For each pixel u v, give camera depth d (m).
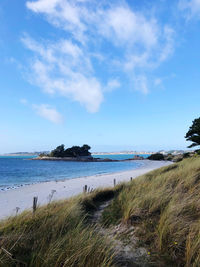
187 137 26.56
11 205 11.88
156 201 4.99
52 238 3.26
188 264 2.56
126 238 3.63
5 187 20.89
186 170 8.90
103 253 2.82
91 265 2.55
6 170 47.72
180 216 3.85
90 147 139.62
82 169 53.97
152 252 3.05
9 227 4.15
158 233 3.47
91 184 20.78
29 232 3.72
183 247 3.01
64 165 75.19
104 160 118.31
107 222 4.79
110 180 23.92
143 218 4.42
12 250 3.01
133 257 2.93
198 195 4.88
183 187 6.22
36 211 5.58
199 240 2.80
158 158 106.31
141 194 6.07
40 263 2.61
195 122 25.69
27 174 38.47
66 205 6.22
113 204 6.75
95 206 6.97
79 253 2.73
